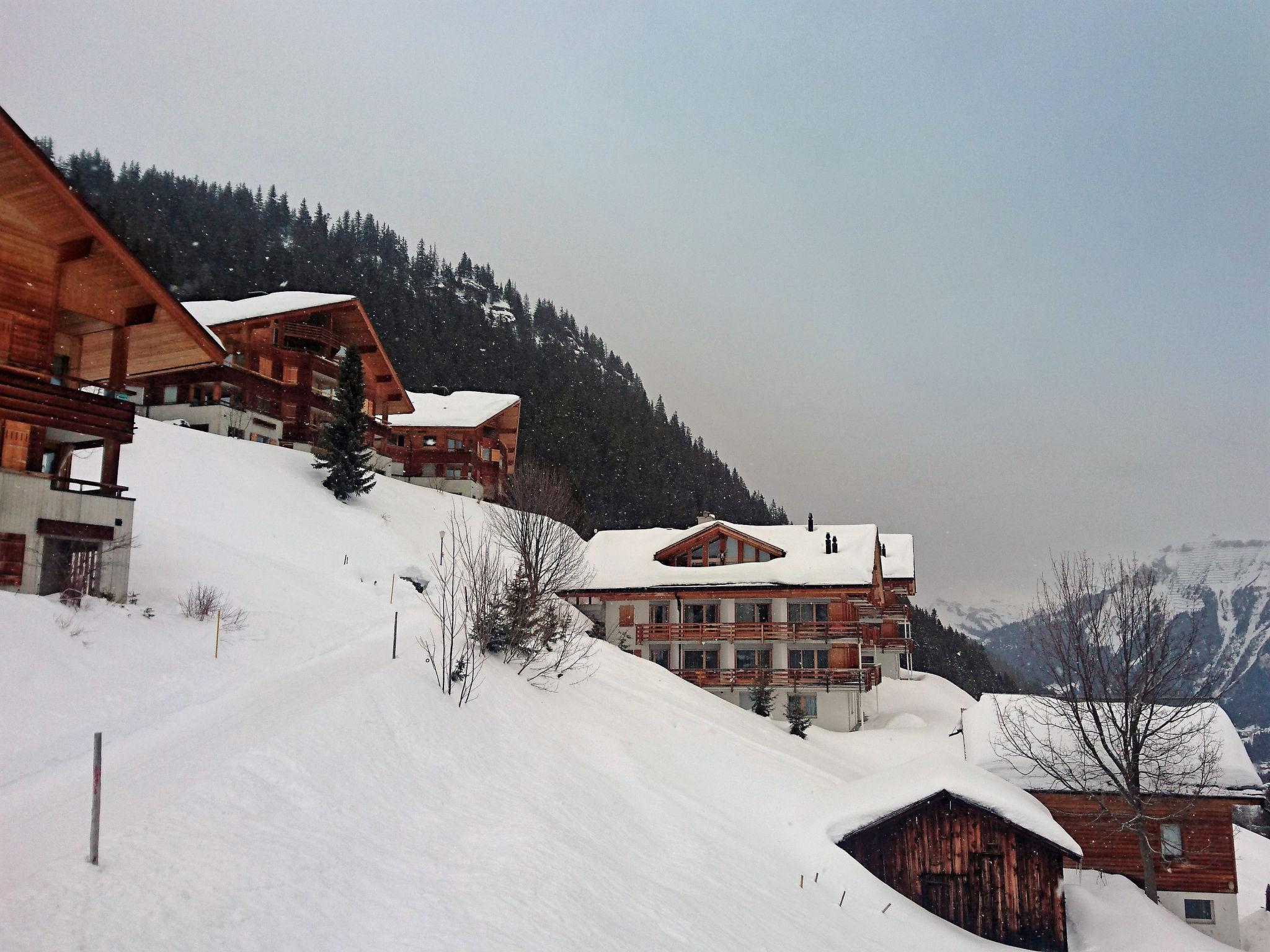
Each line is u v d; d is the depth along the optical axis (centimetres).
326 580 3225
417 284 19338
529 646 2639
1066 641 2800
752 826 2181
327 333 5950
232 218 17250
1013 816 2175
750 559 4881
